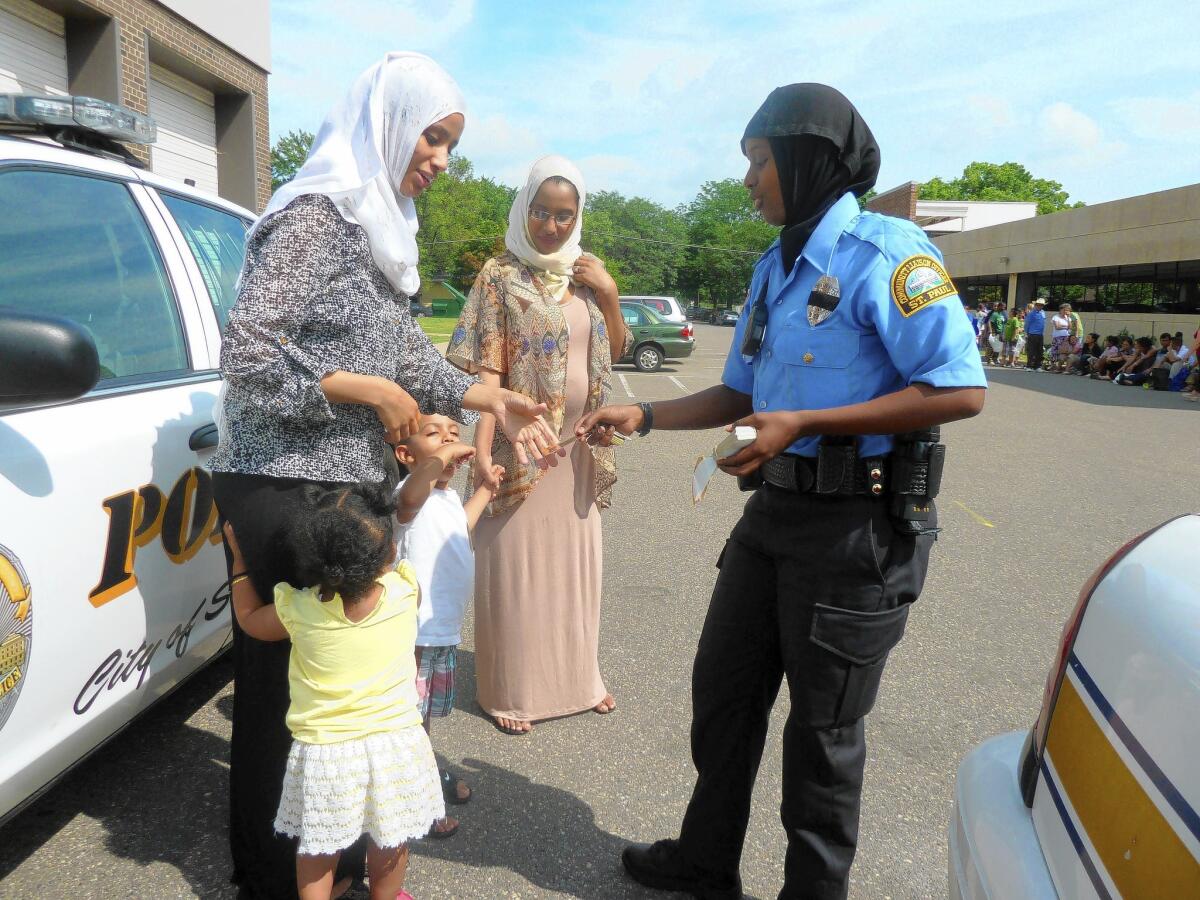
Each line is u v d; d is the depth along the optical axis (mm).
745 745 2160
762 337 2066
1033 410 13688
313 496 1945
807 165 1926
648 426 2393
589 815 2693
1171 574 1320
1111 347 19828
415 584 2080
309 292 1837
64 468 1980
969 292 34531
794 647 1951
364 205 1886
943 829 2680
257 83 13648
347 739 1930
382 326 1959
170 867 2355
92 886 2271
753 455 1798
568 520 3125
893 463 1893
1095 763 1273
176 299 2746
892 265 1830
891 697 3574
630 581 4930
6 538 1784
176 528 2393
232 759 2133
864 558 1882
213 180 13406
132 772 2803
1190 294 20953
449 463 2455
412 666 2074
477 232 80500
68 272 2309
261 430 1946
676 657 3891
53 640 1919
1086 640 1436
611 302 3088
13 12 8867
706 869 2236
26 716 1876
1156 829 1077
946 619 4469
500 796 2773
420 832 2006
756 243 95750
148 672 2340
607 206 101562
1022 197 80438
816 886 1988
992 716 3430
